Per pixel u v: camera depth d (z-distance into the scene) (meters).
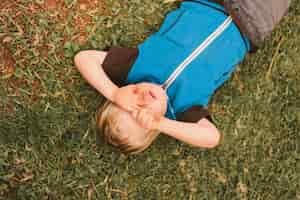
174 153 2.68
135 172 2.66
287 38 2.72
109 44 2.59
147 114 2.03
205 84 2.30
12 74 2.56
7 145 2.56
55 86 2.58
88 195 2.64
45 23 2.55
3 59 2.55
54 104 2.59
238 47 2.37
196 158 2.71
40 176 2.60
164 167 2.68
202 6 2.36
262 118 2.75
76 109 2.59
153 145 2.65
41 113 2.58
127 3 2.61
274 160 2.77
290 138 2.78
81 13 2.59
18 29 2.54
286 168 2.78
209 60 2.29
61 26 2.57
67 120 2.59
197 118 2.28
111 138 2.12
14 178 2.58
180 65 2.23
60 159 2.61
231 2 2.34
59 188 2.62
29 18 2.55
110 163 2.64
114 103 2.11
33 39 2.56
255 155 2.76
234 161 2.74
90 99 2.59
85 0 2.59
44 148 2.59
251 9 2.33
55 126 2.59
